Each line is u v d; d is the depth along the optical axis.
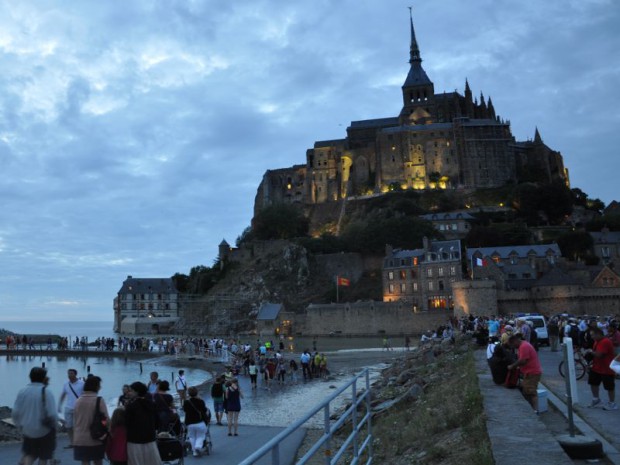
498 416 14.21
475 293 117.69
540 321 43.59
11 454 20.77
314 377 54.09
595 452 11.59
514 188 180.75
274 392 44.56
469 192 188.50
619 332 24.39
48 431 14.07
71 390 18.98
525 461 10.00
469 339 46.94
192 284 189.00
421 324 122.31
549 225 170.75
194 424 20.70
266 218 195.38
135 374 71.06
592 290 115.75
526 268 127.56
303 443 23.06
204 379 63.19
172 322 170.00
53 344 130.50
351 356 77.94
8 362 90.94
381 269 157.12
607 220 158.75
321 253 167.50
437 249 136.00
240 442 23.17
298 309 154.00
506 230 153.12
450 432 16.28
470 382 21.31
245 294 161.50
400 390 30.31
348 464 17.17
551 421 15.43
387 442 19.05
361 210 192.62
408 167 199.50
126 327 172.12
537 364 16.75
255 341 118.00
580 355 25.62
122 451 12.59
